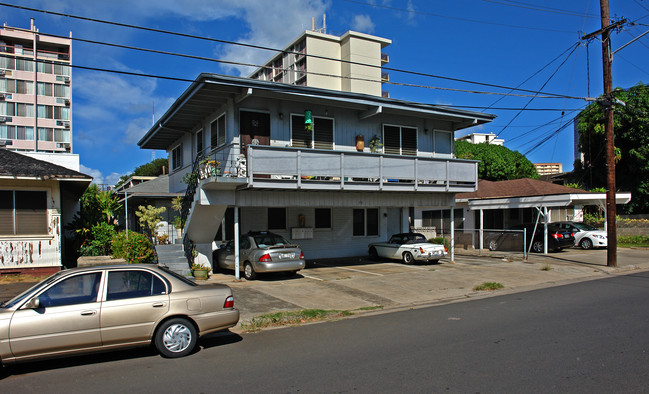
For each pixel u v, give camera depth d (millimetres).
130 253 13688
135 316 6457
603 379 5348
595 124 32438
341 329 8438
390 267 17281
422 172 16953
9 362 5777
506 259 19703
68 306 6141
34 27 58344
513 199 23250
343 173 14992
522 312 9461
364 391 5117
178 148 22250
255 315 9586
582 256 20703
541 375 5520
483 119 19766
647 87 30797
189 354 6883
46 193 13992
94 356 6844
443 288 12930
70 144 58812
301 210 19297
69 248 16312
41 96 57438
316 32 66875
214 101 15789
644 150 30375
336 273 15656
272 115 16078
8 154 14859
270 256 13664
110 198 17531
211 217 14578
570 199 21078
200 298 6918
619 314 8992
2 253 13422
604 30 16891
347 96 16109
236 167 14039
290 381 5535
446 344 7078
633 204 32094
